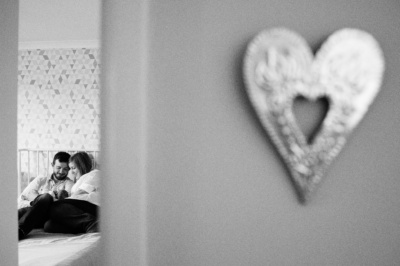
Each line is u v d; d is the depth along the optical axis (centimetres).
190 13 74
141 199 72
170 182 74
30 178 418
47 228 246
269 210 74
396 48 72
